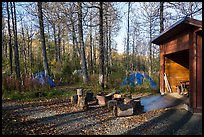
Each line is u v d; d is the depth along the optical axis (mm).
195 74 8438
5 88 14320
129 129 6680
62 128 6914
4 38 26844
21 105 11055
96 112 9234
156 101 10883
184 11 15992
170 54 12836
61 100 12461
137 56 46188
